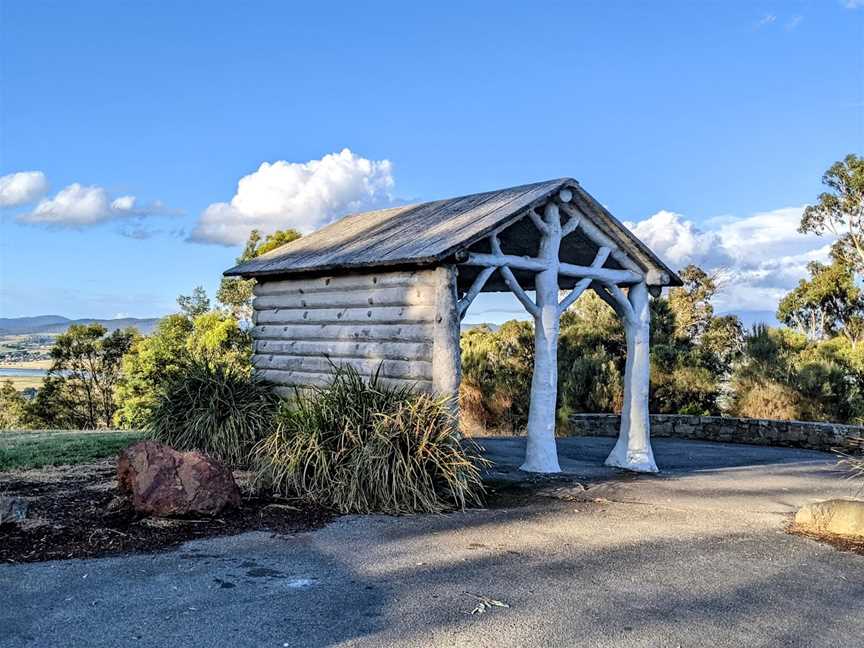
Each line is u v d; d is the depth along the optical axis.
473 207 10.01
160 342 27.44
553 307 9.93
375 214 12.52
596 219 10.35
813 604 4.87
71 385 36.56
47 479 8.17
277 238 29.17
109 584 4.85
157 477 6.52
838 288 33.06
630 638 4.19
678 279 10.83
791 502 8.52
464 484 7.46
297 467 7.55
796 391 16.34
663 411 17.55
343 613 4.46
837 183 31.77
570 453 12.66
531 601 4.75
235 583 4.95
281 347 11.07
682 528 6.97
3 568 5.06
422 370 8.57
